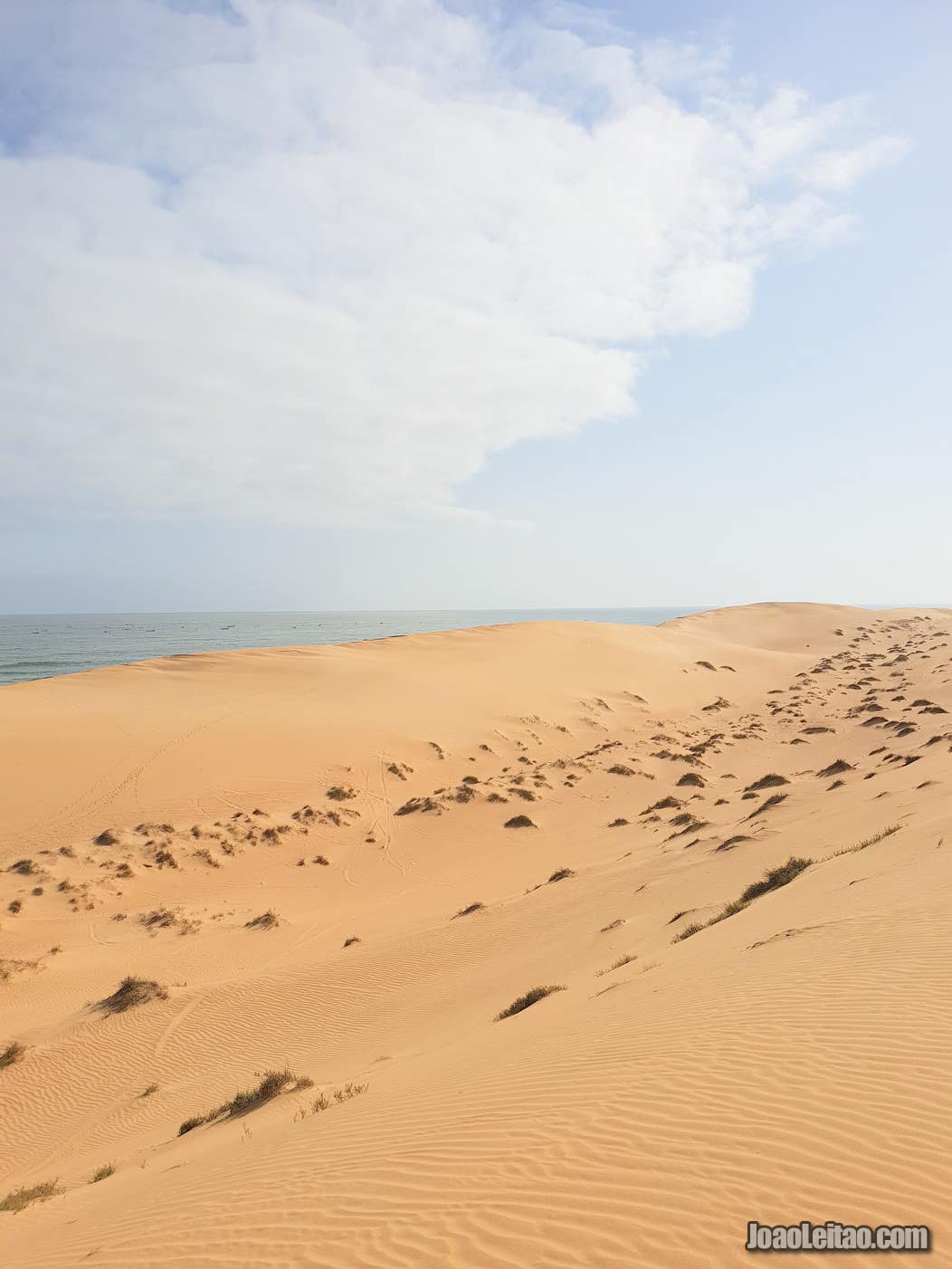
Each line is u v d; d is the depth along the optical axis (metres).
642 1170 5.04
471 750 48.44
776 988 8.38
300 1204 5.91
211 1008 19.25
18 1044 18.69
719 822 29.88
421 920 25.08
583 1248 4.34
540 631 90.94
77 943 24.92
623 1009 9.55
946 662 79.00
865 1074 5.84
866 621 134.00
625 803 40.19
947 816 17.06
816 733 52.94
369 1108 8.59
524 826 36.41
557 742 53.09
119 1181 10.29
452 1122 6.85
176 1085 15.75
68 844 31.56
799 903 13.55
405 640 80.94
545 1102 6.67
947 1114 5.09
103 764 38.69
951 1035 6.29
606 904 20.41
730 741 53.19
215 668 61.91
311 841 34.16
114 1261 6.02
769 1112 5.52
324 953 23.03
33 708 46.19
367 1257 4.74
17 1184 12.75
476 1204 5.07
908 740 44.44
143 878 29.61
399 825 36.50
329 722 48.69
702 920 16.27
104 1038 18.52
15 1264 7.19
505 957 18.45
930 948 8.65
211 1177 7.86
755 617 137.00
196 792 37.12
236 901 28.67
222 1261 5.27
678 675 79.00
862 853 16.28
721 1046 6.95
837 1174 4.61
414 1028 15.27
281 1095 12.27
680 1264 4.05
